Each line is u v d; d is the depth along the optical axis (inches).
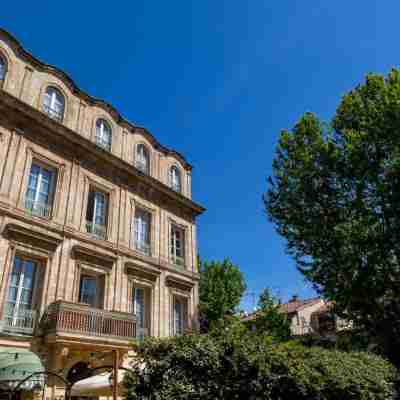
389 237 810.8
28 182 665.6
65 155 737.0
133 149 914.7
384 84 893.8
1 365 475.2
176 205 978.7
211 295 1455.5
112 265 746.8
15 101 655.8
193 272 946.7
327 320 1486.2
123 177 850.8
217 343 319.3
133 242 818.8
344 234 849.5
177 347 298.2
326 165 914.1
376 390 436.1
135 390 283.1
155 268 843.4
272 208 997.2
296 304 1772.9
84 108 818.2
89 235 727.7
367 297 850.1
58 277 642.8
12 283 592.4
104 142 844.6
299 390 331.0
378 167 848.3
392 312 853.2
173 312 860.6
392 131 828.6
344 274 852.0
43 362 571.8
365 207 850.8
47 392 556.1
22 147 661.9
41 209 668.1
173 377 281.6
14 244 598.5
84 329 610.5
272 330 1262.3
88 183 763.4
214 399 287.9
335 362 409.7
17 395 522.9
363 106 903.7
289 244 964.0
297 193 954.7
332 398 366.9
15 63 705.0
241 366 311.1
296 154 965.8
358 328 940.6
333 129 952.3
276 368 327.6
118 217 803.4
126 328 673.6
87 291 712.4
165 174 992.2
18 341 556.4
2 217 595.5
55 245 655.1
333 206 900.0
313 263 914.7
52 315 598.5
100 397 625.0
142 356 299.6
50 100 757.3
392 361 819.4
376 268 830.5
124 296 748.0
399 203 804.6
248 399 303.7
